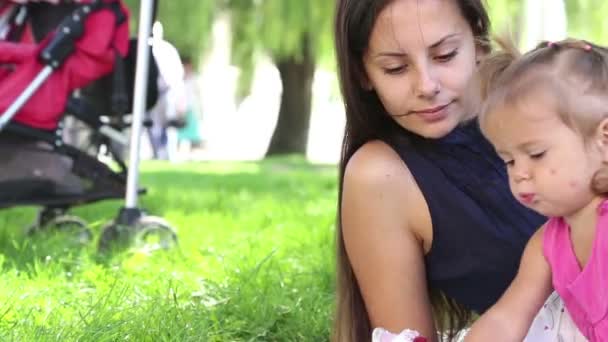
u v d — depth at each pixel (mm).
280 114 16109
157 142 15391
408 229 2445
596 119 2053
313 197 7043
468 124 2426
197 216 5484
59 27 4234
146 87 4465
